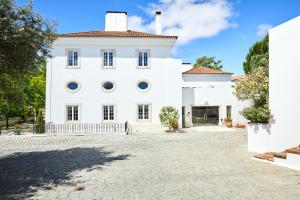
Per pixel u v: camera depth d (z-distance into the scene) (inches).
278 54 458.3
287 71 435.8
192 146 607.5
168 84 1009.5
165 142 682.8
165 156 491.5
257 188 291.3
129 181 331.9
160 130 978.7
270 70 480.4
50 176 363.6
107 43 1002.1
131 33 1060.5
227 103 1122.7
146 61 1017.5
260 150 505.7
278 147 460.1
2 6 352.5
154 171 379.6
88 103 991.6
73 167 415.5
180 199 263.0
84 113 989.8
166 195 275.7
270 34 480.4
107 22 1139.9
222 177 338.3
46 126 944.3
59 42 986.1
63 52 990.4
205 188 295.6
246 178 330.3
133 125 990.4
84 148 598.2
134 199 266.4
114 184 320.5
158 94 1009.5
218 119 1145.4
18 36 355.9
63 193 291.1
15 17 371.2
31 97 1173.1
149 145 633.0
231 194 274.1
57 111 983.6
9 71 391.2
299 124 410.9
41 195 285.9
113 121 994.7
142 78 1007.0
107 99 996.6
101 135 842.8
